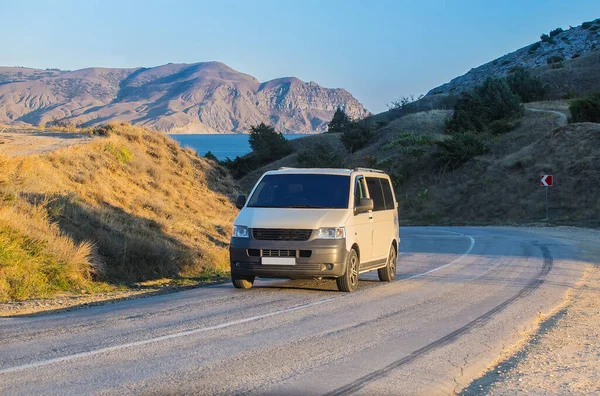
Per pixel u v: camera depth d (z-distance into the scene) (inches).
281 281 537.0
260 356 274.5
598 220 1517.0
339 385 233.1
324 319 364.2
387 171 2593.5
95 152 895.1
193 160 1182.3
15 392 213.9
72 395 212.2
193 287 524.1
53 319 355.3
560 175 1831.9
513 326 354.0
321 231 451.5
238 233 463.2
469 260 746.2
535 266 675.4
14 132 1072.8
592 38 7150.6
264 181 505.7
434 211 2015.3
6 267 466.3
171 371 246.5
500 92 3164.4
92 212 658.8
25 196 617.6
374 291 484.7
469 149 2362.2
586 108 2373.3
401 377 246.1
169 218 806.5
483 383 248.5
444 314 387.5
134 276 566.6
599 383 243.9
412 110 5354.3
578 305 436.5
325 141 4094.5
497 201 1899.6
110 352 275.4
